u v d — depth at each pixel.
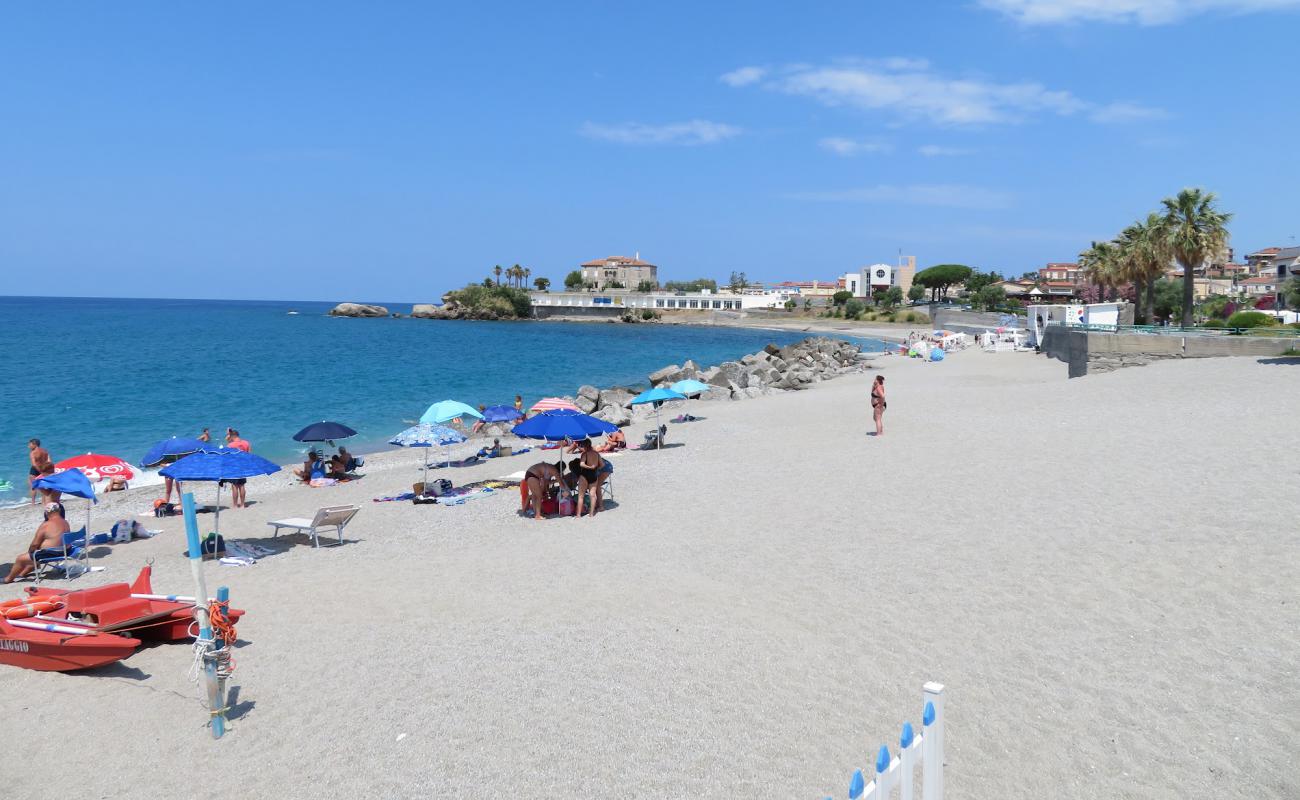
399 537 15.87
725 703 8.05
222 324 145.50
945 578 11.12
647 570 12.51
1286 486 12.84
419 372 60.78
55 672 9.48
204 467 14.23
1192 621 9.09
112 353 74.44
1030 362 49.09
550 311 183.62
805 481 18.00
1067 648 8.84
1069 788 6.55
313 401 42.94
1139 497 13.50
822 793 6.50
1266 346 32.09
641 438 27.47
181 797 6.83
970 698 7.99
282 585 12.64
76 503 20.97
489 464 24.86
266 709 8.29
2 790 7.10
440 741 7.50
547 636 9.91
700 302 180.75
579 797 6.56
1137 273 57.16
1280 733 7.02
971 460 18.05
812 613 10.32
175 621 10.30
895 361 63.59
